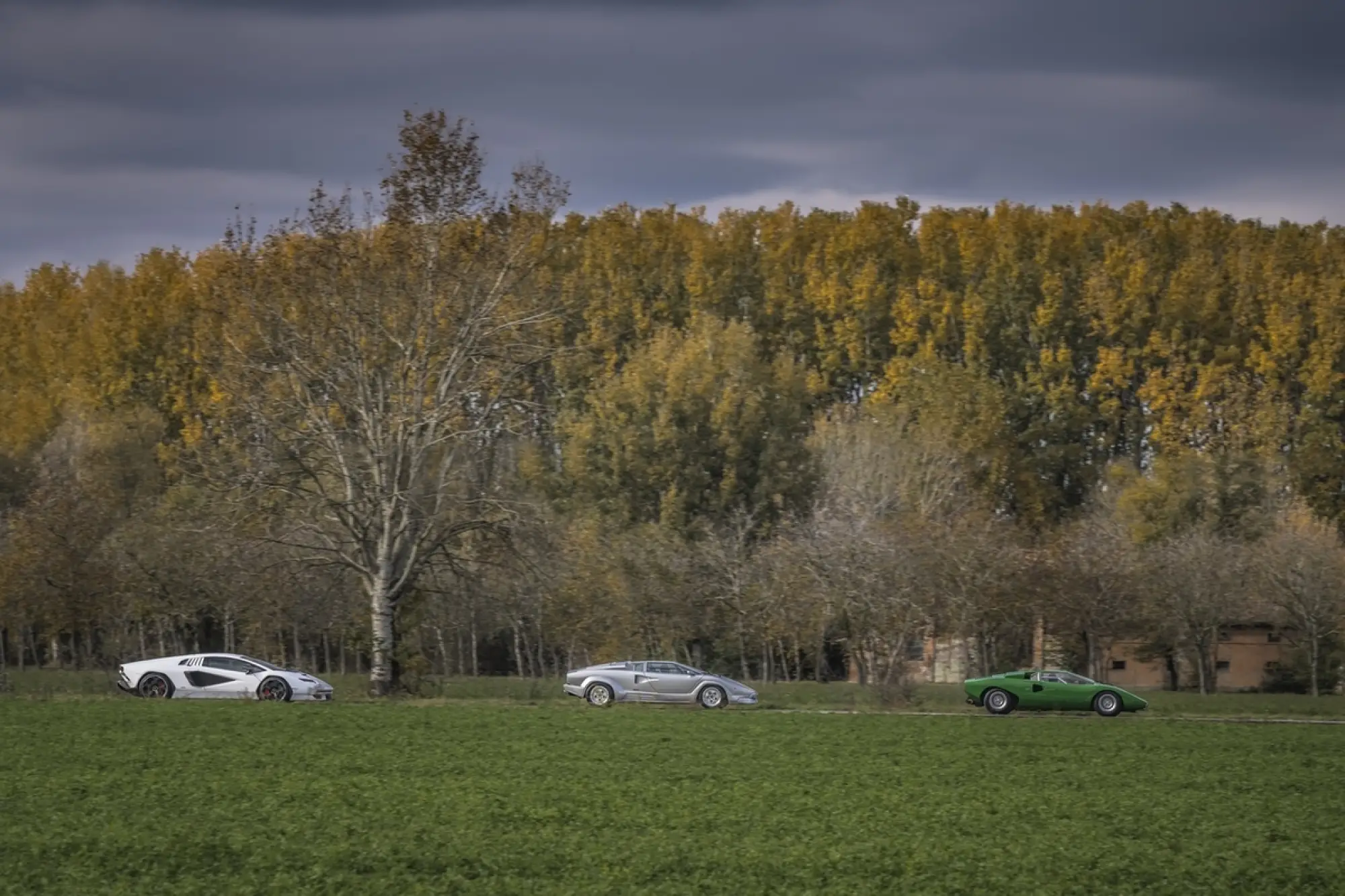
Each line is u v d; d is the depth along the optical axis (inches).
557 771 1871.3
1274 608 4793.3
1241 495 5452.8
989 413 5989.2
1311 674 4744.1
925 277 7564.0
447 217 3373.5
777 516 5634.8
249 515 3341.5
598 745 2176.4
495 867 1283.2
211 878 1232.8
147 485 5438.0
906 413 5757.9
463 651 5290.4
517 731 2358.5
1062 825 1526.8
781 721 2662.4
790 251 7746.1
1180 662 5147.6
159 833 1402.6
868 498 4872.0
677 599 4478.3
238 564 3420.3
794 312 7514.8
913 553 4037.9
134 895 1173.1
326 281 3329.2
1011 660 4739.2
